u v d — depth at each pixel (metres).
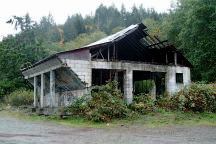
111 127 19.77
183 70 31.00
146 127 19.58
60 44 99.62
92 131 17.89
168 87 30.14
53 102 28.20
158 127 19.55
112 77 30.62
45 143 13.16
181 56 31.00
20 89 46.53
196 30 43.34
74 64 26.12
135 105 24.30
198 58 43.28
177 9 53.81
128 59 30.88
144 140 14.56
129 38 29.98
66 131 17.78
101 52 28.84
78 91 27.08
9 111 35.22
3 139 14.07
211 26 41.88
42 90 31.27
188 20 44.12
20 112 32.47
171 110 24.67
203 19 42.81
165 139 14.95
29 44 56.28
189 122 21.36
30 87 49.03
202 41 43.16
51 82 28.39
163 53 31.19
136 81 34.50
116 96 23.88
